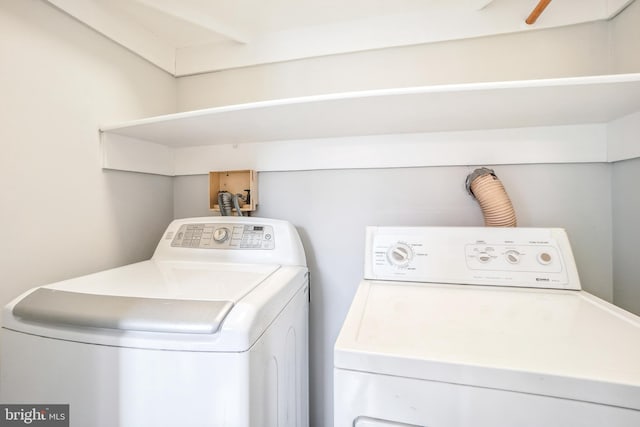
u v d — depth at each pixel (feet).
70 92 3.33
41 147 3.04
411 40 4.01
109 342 2.08
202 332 1.96
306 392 3.92
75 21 3.39
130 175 4.22
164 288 2.60
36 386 2.22
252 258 3.82
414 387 1.65
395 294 2.86
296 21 4.23
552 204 3.72
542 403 1.51
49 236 3.12
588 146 3.53
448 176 4.01
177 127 3.73
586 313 2.36
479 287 3.08
